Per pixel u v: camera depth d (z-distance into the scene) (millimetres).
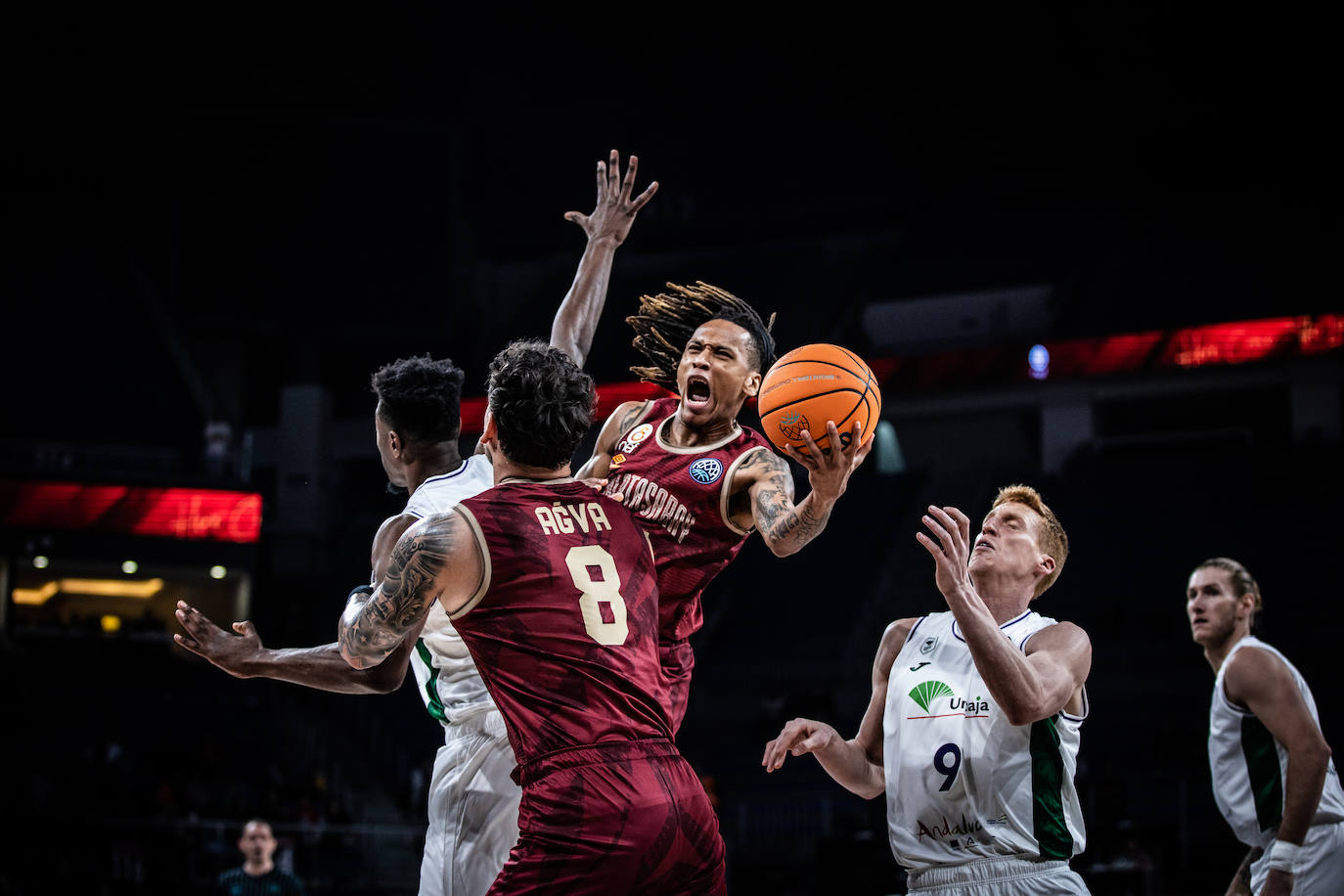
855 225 31562
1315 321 26406
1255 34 28562
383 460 3912
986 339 29234
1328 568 22594
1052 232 30656
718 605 25484
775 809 17453
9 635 23328
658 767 2859
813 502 3270
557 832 2742
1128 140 30312
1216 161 29594
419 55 30219
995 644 3170
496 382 3109
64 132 28688
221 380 29453
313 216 27109
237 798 17000
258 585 26719
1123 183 30406
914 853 3602
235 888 8727
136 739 20625
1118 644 21734
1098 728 19891
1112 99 30594
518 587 2902
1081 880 3555
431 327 27281
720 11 29656
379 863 17453
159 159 29344
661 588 3660
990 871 3502
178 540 24438
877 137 32469
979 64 30359
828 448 3256
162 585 26500
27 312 28234
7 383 26672
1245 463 25438
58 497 23875
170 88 28766
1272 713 4531
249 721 21625
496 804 3521
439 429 3754
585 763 2791
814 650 23766
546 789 2789
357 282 27078
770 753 3678
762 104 32188
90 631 24000
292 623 25078
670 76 31641
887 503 27281
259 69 29797
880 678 3990
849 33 30062
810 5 29281
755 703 22844
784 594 25547
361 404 30188
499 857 3510
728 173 33344
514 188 31984
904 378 29234
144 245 31125
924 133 32188
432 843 3602
